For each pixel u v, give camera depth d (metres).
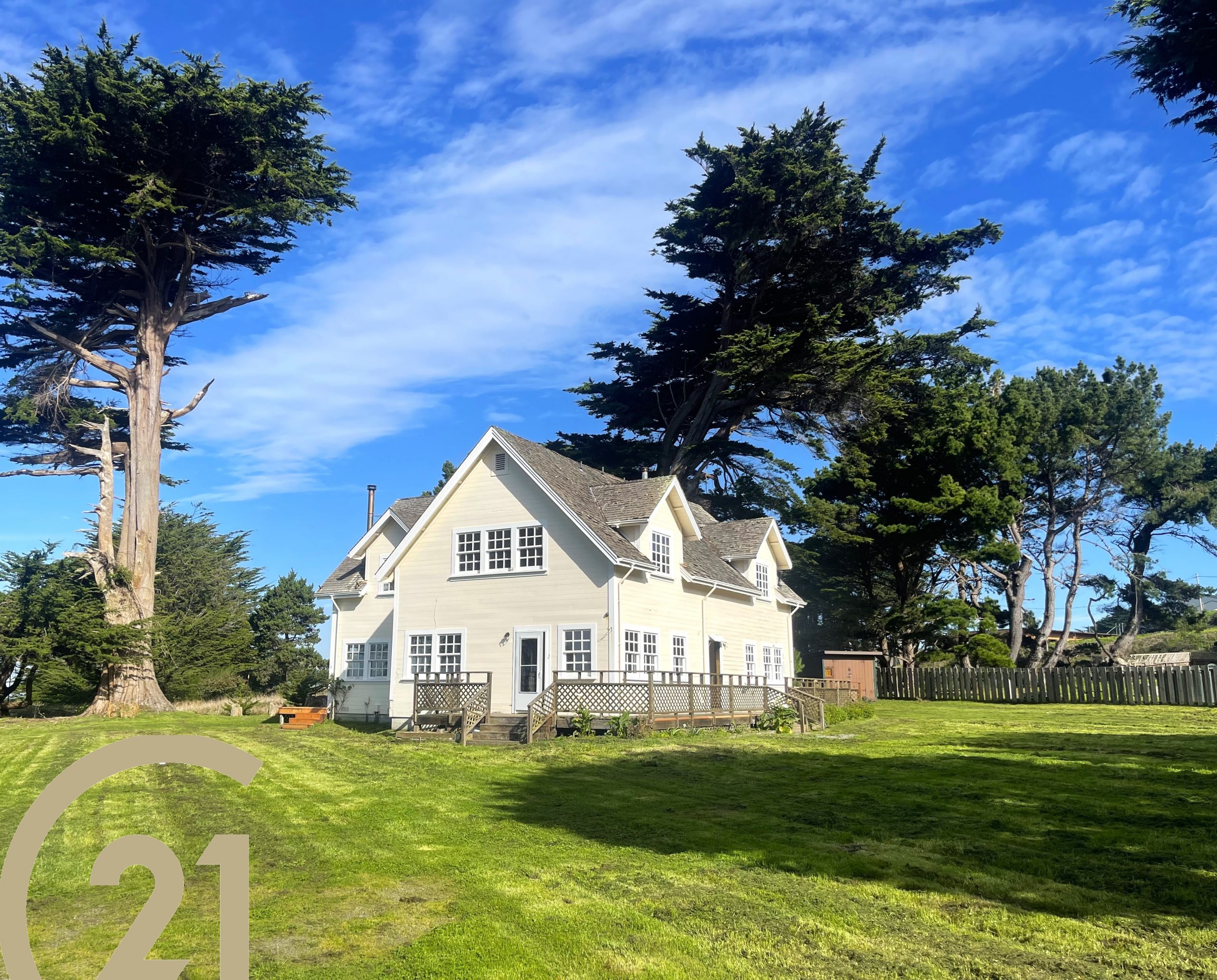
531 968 6.84
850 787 14.62
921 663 46.00
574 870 9.55
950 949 7.09
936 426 44.03
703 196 43.09
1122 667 37.03
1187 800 12.99
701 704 25.23
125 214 37.03
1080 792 13.80
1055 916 7.81
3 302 36.44
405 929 7.78
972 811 12.38
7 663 37.09
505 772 16.80
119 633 34.62
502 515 26.44
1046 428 46.81
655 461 46.91
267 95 36.69
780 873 9.28
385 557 33.78
